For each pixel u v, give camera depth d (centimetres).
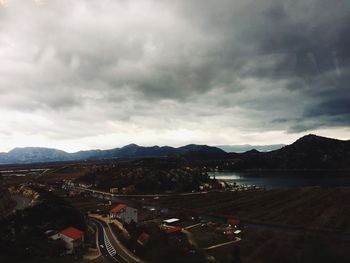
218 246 9931
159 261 7969
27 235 8800
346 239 9169
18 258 7600
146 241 9338
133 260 8150
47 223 10012
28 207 10581
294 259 7156
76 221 11200
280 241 8975
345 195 19550
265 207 17838
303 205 17725
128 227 11806
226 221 14938
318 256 6712
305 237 9344
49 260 7819
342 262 6475
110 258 8306
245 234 11531
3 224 9162
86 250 9006
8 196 12825
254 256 8362
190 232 12050
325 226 12681
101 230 11756
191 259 8081
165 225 13338
